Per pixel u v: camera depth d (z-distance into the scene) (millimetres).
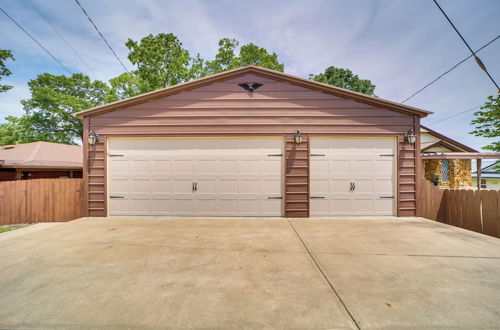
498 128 10633
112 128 5906
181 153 5949
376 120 5867
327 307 1979
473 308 1966
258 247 3572
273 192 5902
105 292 2238
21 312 1925
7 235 4234
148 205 5930
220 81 5949
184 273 2654
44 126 22266
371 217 5863
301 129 5887
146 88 19594
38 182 6156
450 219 5641
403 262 2965
